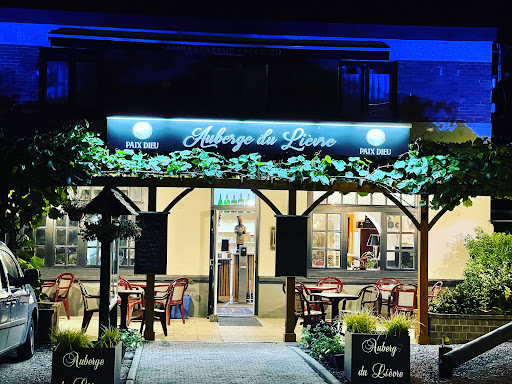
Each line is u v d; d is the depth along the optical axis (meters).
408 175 12.35
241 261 18.91
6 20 13.72
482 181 12.12
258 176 12.37
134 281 16.08
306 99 14.10
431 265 16.58
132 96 13.71
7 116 13.55
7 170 11.44
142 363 10.42
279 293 16.53
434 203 12.42
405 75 14.43
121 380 9.02
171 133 12.33
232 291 19.05
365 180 12.53
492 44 15.00
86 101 13.81
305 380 9.34
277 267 12.65
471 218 16.62
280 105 14.05
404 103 14.39
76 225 16.00
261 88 14.10
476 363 10.63
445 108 14.48
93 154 11.90
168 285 15.18
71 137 11.73
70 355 7.90
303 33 14.35
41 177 11.53
